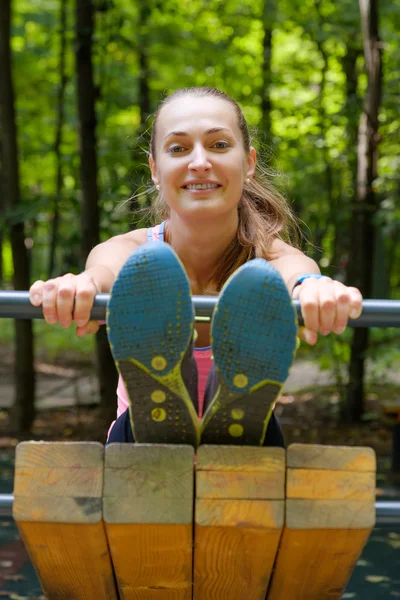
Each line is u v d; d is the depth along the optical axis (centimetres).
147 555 162
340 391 853
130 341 150
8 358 1316
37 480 155
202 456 155
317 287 167
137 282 148
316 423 816
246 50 1007
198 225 197
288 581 172
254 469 155
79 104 736
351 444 727
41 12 1091
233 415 159
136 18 952
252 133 283
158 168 201
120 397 214
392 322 177
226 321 150
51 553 163
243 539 158
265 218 236
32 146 1212
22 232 767
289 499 155
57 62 1107
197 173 190
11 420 788
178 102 197
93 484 155
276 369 152
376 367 970
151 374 153
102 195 762
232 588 172
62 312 168
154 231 228
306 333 172
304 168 962
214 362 154
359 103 804
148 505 154
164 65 1063
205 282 218
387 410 658
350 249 923
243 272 149
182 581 169
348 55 899
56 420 822
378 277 1238
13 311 175
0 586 352
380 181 861
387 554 406
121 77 1059
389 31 929
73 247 824
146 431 161
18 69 1082
